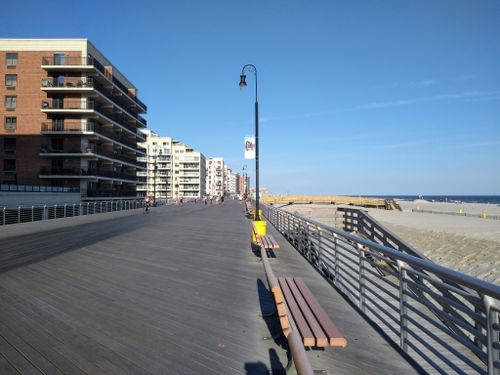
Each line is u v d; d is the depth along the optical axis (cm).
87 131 4509
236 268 871
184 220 2472
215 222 2292
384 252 479
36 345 428
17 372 365
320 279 788
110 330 475
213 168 18750
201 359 396
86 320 511
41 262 928
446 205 9412
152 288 682
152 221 2375
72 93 4578
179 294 642
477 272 1703
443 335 591
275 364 386
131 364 383
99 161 4972
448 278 332
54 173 4500
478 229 2766
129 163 5878
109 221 2378
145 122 6700
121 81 5950
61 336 454
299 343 304
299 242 1193
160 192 13088
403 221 3556
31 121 4566
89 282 725
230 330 478
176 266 886
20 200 3055
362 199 6925
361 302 572
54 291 657
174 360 393
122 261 946
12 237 1470
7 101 4588
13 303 586
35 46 4609
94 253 1071
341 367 385
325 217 2620
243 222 2312
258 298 621
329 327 361
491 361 287
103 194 4797
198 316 530
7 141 4553
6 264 901
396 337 557
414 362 398
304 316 397
